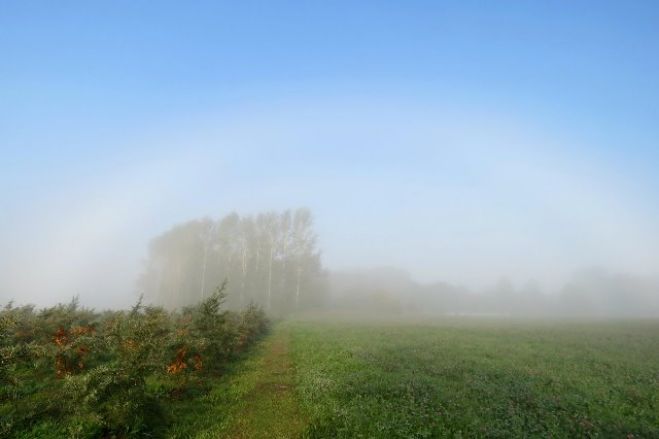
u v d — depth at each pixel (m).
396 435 11.83
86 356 16.98
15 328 20.05
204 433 11.93
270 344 32.19
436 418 13.05
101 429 10.96
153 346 15.03
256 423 12.99
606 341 35.56
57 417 11.99
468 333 42.22
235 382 18.36
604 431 12.59
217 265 84.50
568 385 18.30
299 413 14.04
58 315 25.14
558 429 12.57
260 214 85.25
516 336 39.56
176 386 16.11
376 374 19.03
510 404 14.91
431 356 25.16
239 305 79.25
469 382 18.12
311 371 19.83
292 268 84.50
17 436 10.73
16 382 13.89
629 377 20.16
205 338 19.12
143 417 11.64
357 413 13.27
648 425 13.30
